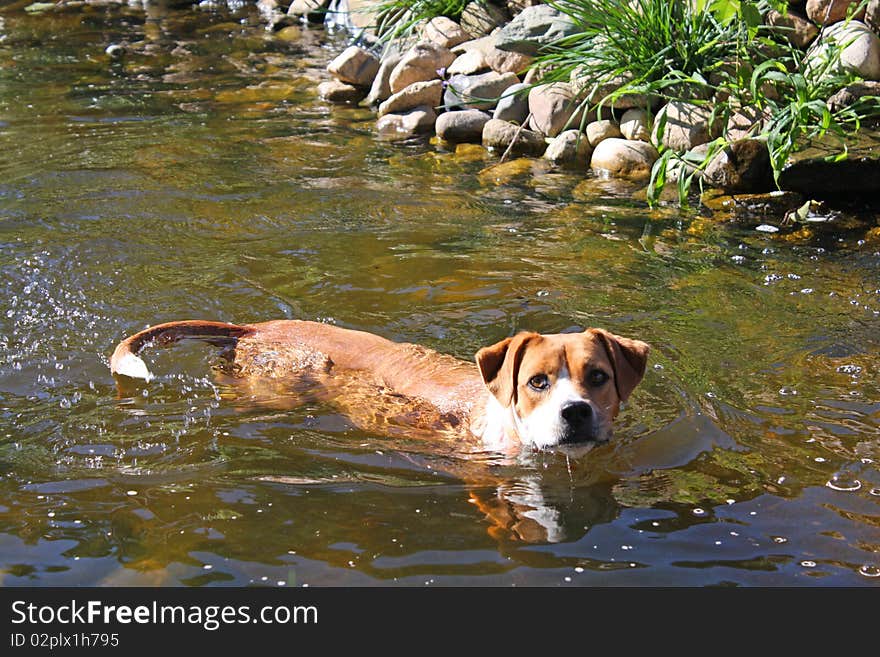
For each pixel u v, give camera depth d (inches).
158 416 111.0
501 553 97.3
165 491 102.7
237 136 172.4
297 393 113.8
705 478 103.8
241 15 259.9
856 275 130.7
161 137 171.0
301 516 100.4
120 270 131.9
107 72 213.5
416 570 96.2
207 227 141.6
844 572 95.3
